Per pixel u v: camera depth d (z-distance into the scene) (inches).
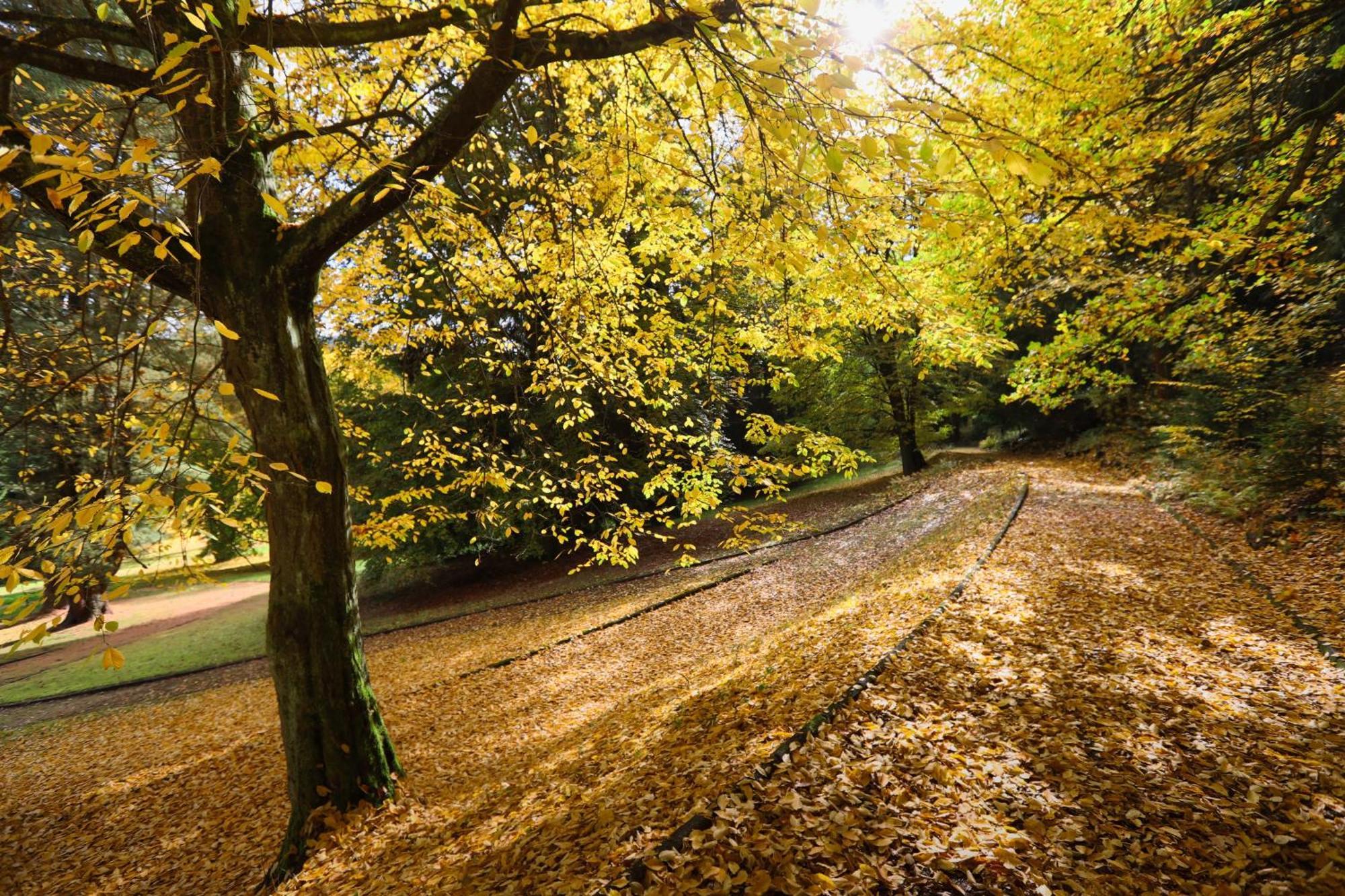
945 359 312.8
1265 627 231.1
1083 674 203.5
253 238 198.5
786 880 123.0
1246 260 303.6
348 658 223.3
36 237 310.7
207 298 196.1
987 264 315.9
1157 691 191.3
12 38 171.2
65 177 76.5
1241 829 134.0
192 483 95.5
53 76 398.9
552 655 438.6
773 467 246.8
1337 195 446.0
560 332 248.4
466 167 285.4
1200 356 402.3
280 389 204.1
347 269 290.2
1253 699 183.6
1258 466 362.3
